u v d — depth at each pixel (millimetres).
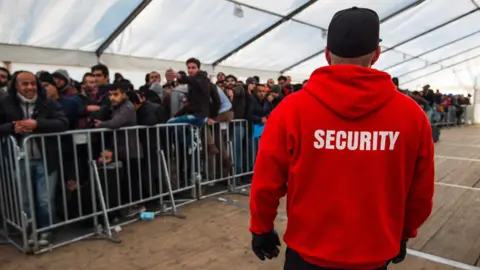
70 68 6465
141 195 3645
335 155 1062
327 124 1060
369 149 1052
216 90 4336
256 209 1167
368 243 1072
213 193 4516
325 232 1097
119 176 3473
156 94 4230
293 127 1088
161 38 6859
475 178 5324
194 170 4215
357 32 1057
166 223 3484
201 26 6730
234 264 2629
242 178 5066
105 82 4082
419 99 10773
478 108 16828
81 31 5859
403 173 1087
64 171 3250
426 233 3178
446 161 6805
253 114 4922
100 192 3191
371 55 1097
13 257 2762
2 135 2939
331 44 1116
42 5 4906
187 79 4055
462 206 3949
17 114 2947
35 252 2809
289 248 1224
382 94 1042
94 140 3412
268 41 8289
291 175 1124
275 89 5059
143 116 3703
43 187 3023
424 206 1171
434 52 12523
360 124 1045
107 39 6383
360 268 1088
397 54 12070
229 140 4633
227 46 8102
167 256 2758
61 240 3068
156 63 7695
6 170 2967
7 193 3033
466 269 2516
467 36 10711
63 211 3350
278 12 6934
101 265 2615
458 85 16719
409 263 2605
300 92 1139
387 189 1086
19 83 2893
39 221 3070
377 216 1069
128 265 2609
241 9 6254
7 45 5531
